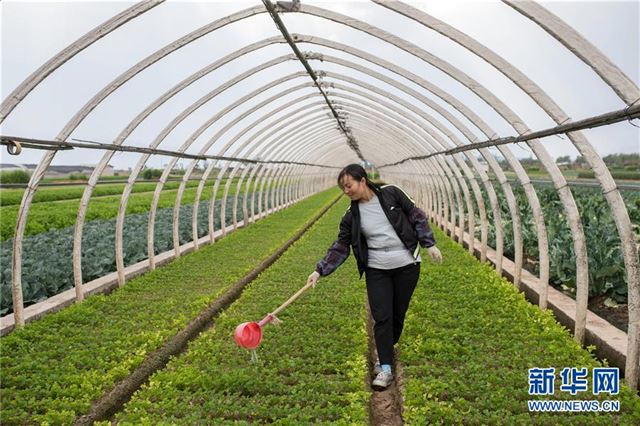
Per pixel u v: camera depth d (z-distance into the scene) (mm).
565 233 11320
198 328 7738
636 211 13352
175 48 7691
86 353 6387
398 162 27641
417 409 4758
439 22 6219
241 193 37500
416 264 5691
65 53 6418
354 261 11430
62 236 14672
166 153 10875
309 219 21250
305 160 30531
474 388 5211
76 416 5020
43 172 7562
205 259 12320
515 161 8227
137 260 12648
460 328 6812
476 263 11195
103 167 8891
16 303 7492
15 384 5668
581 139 5555
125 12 6461
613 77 4594
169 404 4988
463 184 13211
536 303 8656
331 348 6281
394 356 6383
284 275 10172
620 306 8547
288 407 4965
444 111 10328
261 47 8984
